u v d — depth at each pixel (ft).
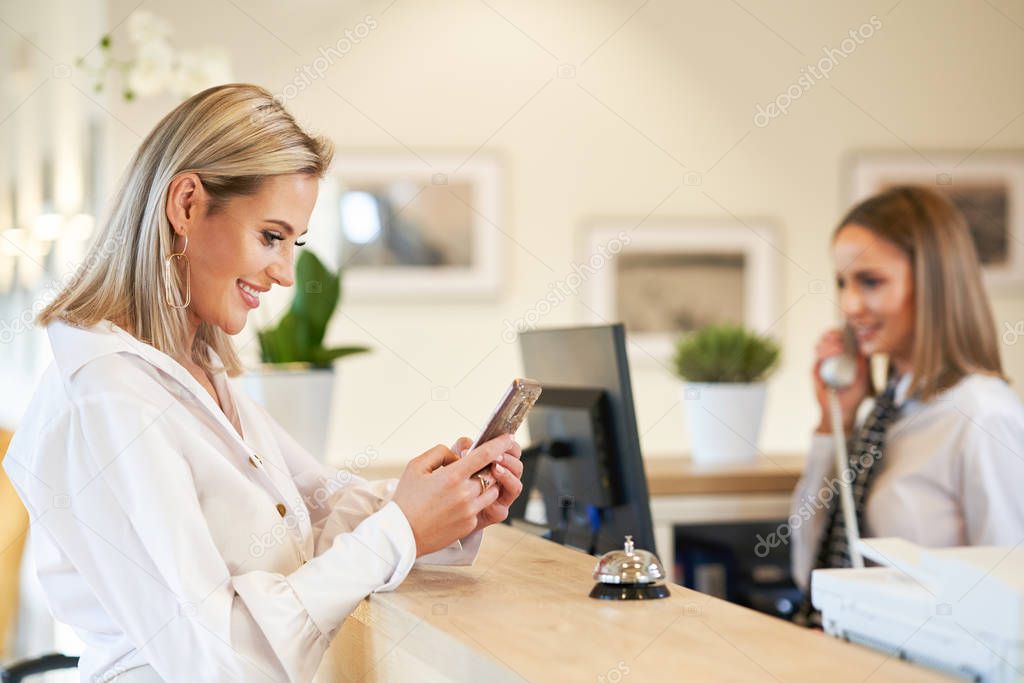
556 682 3.25
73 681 11.94
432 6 16.19
